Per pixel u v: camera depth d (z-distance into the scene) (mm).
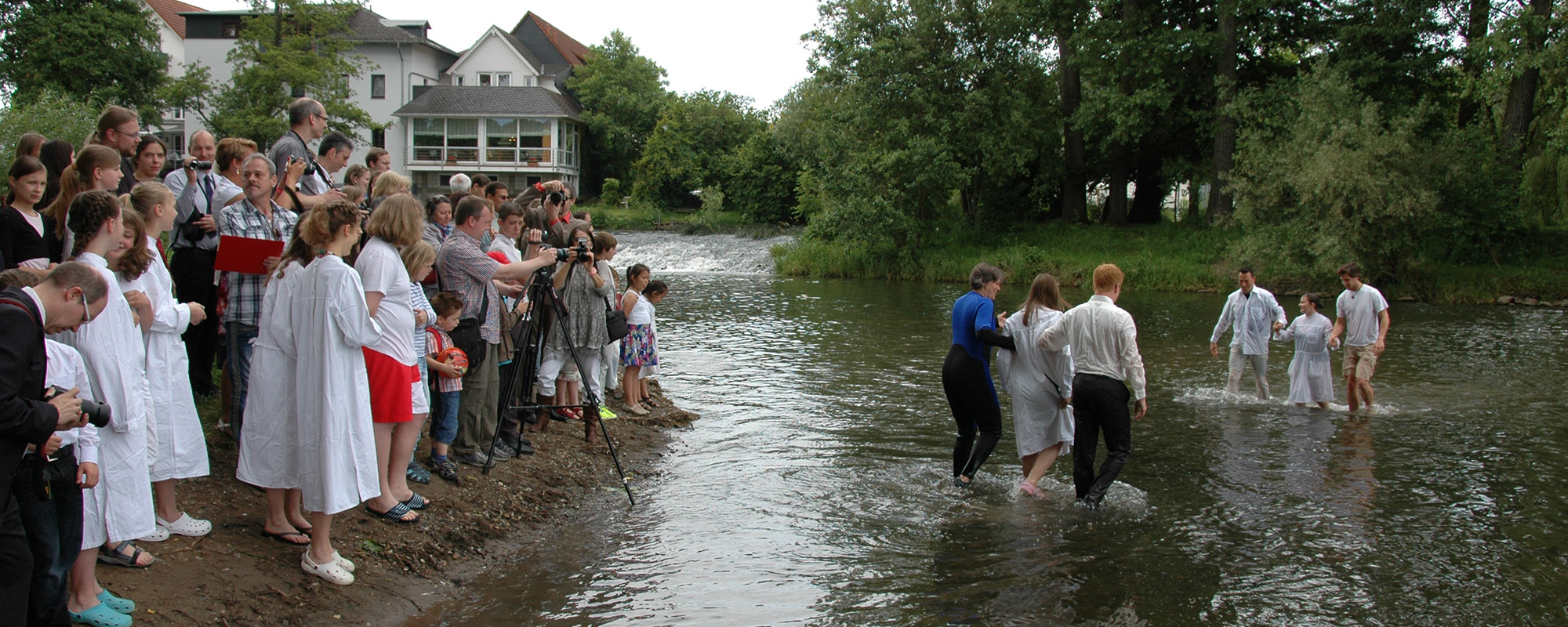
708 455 8594
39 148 5906
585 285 8625
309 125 7406
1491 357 15227
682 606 5160
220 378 7883
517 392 7633
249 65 48156
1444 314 22375
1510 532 6555
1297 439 9383
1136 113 32281
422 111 54531
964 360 7355
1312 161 25953
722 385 12258
